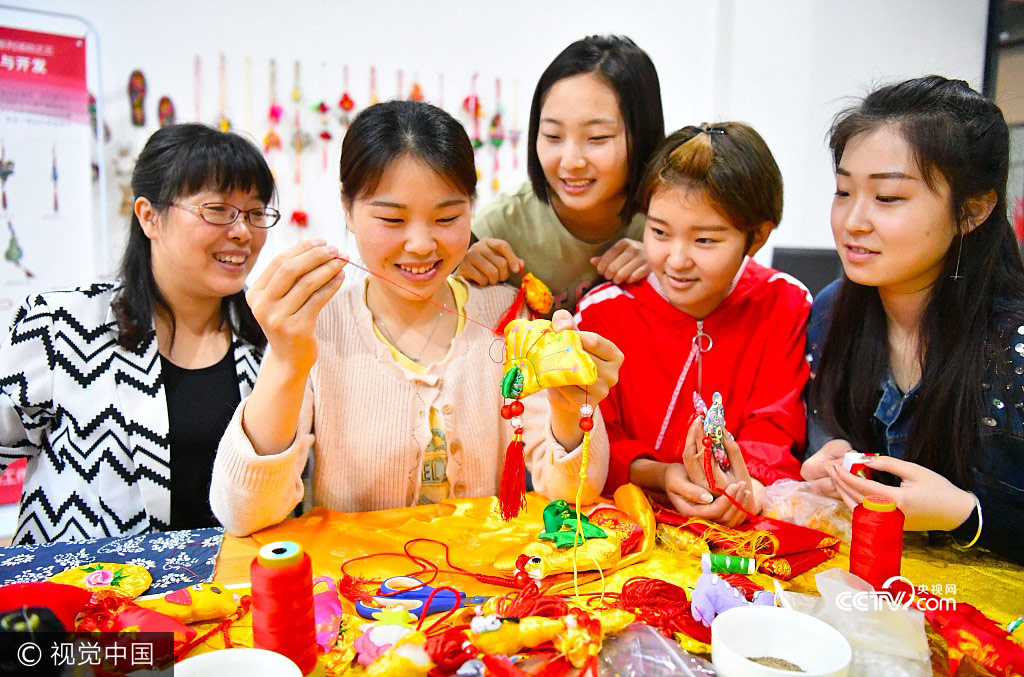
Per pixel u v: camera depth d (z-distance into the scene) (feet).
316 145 8.56
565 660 2.33
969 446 3.48
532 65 9.25
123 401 4.27
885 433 3.83
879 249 3.41
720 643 2.23
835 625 2.49
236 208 4.20
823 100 7.74
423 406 3.85
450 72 8.94
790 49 8.26
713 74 9.46
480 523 3.49
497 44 9.07
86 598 2.58
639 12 9.36
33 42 7.39
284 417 3.28
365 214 3.50
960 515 3.22
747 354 4.28
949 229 3.34
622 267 4.49
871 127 3.35
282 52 8.30
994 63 5.49
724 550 3.20
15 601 2.40
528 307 4.17
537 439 3.89
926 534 3.58
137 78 7.82
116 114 7.83
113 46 7.72
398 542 3.28
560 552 3.03
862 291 3.82
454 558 3.12
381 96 8.73
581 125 4.24
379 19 8.59
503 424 4.13
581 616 2.39
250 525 3.34
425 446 3.82
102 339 4.32
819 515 3.45
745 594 2.74
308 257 3.08
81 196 7.79
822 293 4.30
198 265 4.20
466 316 4.13
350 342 3.94
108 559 3.13
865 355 3.84
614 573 3.06
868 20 6.88
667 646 2.43
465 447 3.95
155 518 4.31
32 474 4.44
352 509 3.91
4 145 7.42
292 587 2.19
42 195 7.63
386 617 2.53
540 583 2.88
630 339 4.37
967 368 3.45
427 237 3.46
